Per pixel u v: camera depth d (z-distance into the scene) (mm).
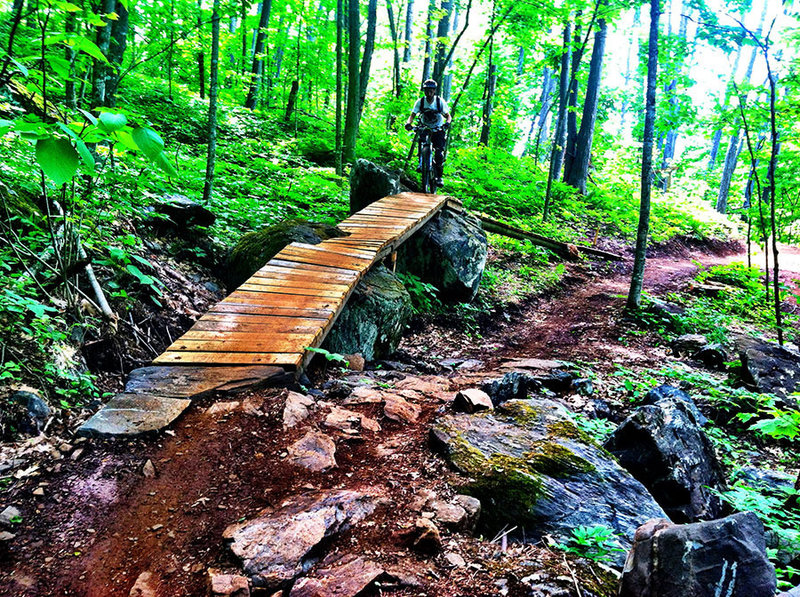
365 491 2613
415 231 8453
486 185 14820
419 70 26234
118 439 2914
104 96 6543
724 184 24359
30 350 3375
